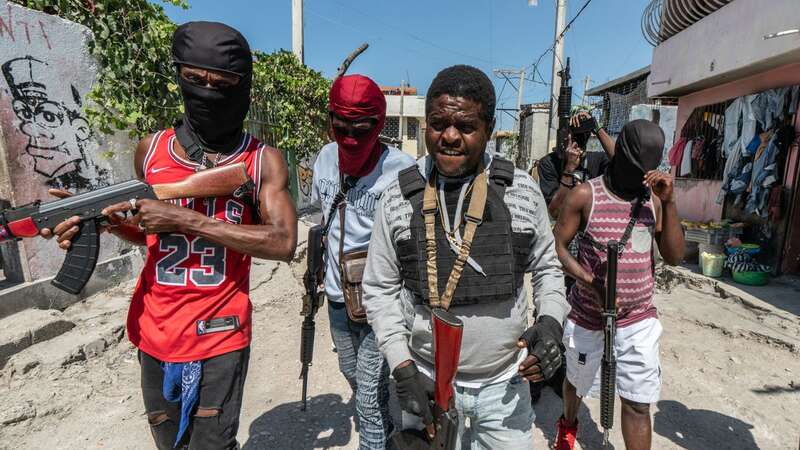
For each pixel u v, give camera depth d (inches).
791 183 212.8
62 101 163.2
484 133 54.8
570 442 99.2
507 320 58.9
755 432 113.3
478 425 65.6
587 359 89.9
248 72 61.2
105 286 180.9
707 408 123.7
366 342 82.7
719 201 260.1
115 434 106.2
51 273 159.9
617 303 84.3
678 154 308.5
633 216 83.2
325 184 93.2
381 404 84.6
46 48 156.9
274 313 187.6
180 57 58.6
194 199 62.3
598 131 112.9
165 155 64.1
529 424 65.1
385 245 62.1
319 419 115.3
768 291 201.3
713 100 273.1
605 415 79.0
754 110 232.8
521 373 55.5
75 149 168.7
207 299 63.1
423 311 60.4
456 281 56.0
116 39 183.0
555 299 60.1
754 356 153.3
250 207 66.1
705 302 201.2
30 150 153.6
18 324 138.6
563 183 115.0
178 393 65.1
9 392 117.5
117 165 186.4
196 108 59.9
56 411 113.0
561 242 89.4
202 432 64.1
